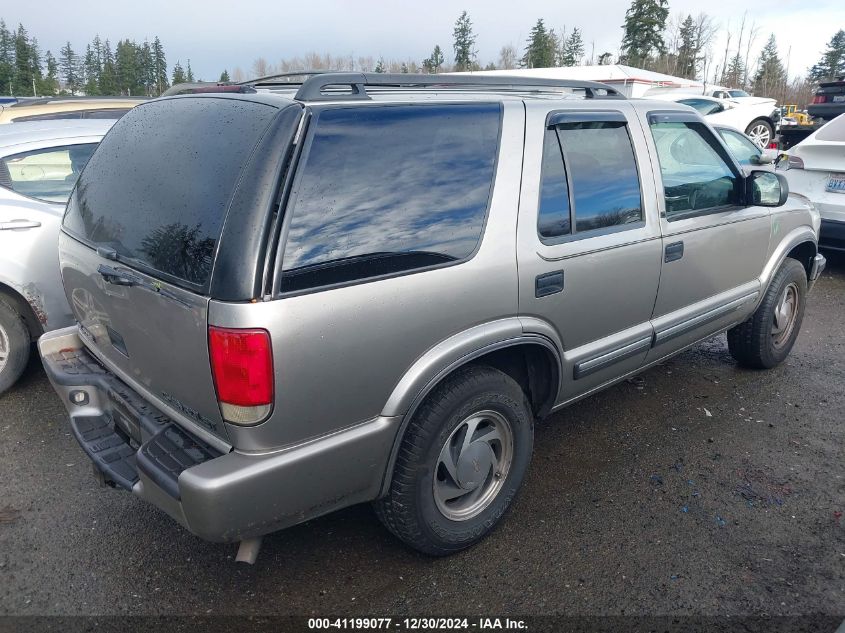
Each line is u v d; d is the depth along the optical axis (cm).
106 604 262
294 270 213
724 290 409
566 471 357
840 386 463
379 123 241
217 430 226
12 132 458
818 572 280
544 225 288
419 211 246
